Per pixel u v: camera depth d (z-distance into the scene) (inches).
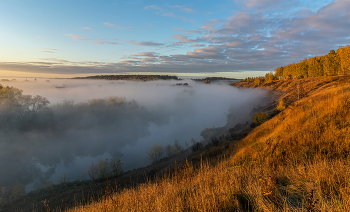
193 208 101.0
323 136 266.2
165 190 145.3
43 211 832.3
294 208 84.2
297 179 117.3
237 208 97.4
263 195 98.0
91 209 169.0
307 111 469.7
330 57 2224.4
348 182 92.1
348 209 72.4
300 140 300.0
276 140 374.3
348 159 143.2
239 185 119.0
